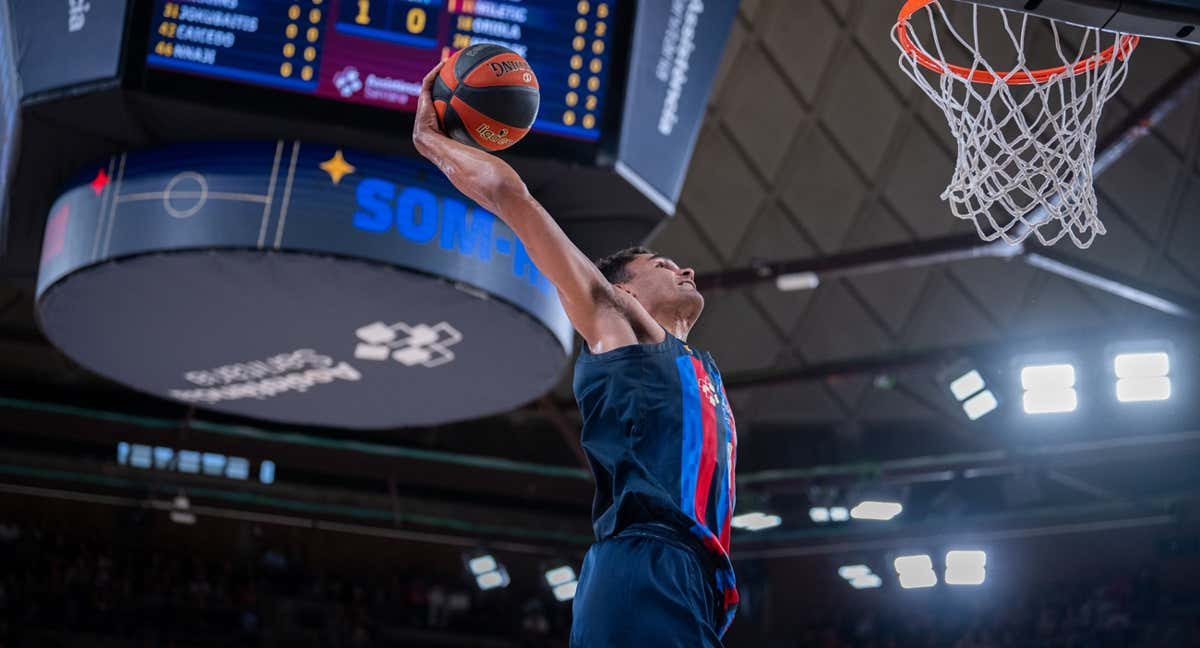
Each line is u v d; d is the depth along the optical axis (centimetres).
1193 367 1789
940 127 1681
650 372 318
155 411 2058
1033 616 2209
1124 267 1741
